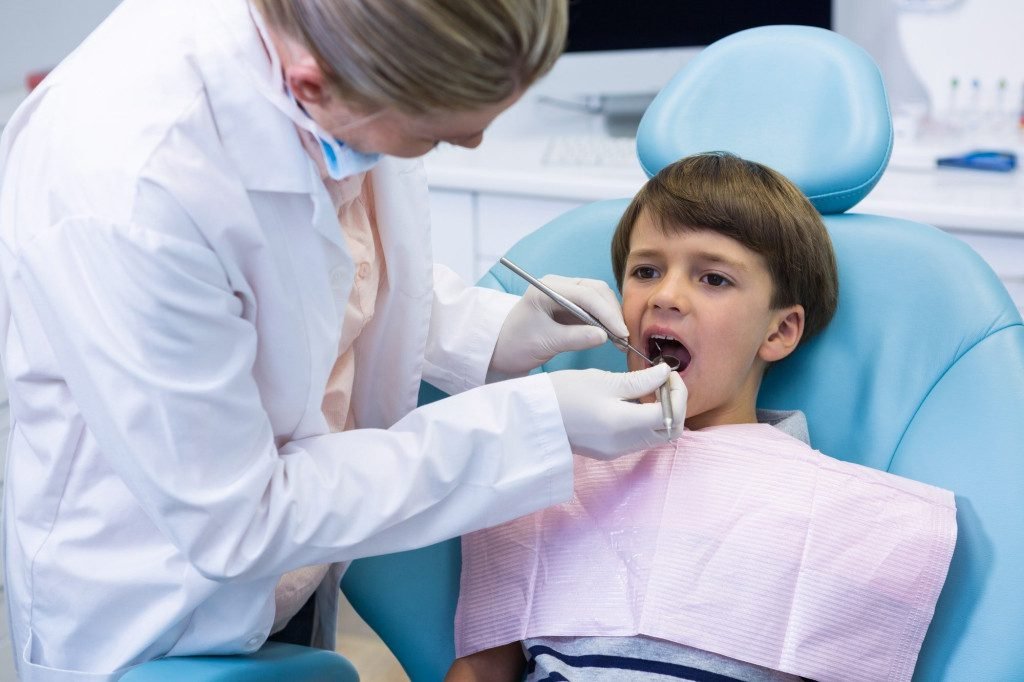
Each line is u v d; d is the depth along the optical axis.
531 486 0.84
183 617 0.81
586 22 2.19
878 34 2.13
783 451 0.97
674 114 1.18
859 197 1.12
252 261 0.75
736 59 1.18
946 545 0.90
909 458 1.02
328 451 0.83
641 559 0.94
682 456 0.98
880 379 1.07
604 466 1.01
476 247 2.06
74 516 0.82
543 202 1.96
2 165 0.81
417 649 1.07
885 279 1.08
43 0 2.16
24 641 0.88
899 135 1.97
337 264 0.82
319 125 0.70
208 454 0.73
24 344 0.79
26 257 0.71
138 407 0.70
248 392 0.75
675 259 1.04
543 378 0.86
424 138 0.68
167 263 0.68
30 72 2.17
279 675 0.84
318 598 1.11
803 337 1.10
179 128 0.71
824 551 0.91
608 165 1.96
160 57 0.74
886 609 0.90
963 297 1.03
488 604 0.99
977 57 1.98
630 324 1.06
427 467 0.82
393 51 0.60
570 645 0.95
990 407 0.97
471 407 0.85
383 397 1.05
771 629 0.90
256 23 0.73
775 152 1.14
